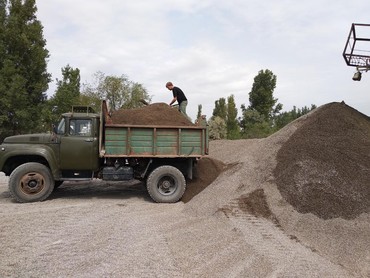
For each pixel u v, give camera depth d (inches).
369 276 173.2
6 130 864.3
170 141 342.0
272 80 1537.9
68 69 1081.4
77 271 165.2
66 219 261.6
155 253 191.6
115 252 191.8
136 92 1187.3
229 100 1581.0
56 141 336.8
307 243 219.9
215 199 299.3
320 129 351.3
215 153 502.3
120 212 292.2
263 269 173.2
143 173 350.9
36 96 924.0
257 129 1290.6
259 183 308.0
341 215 248.4
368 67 410.6
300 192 279.0
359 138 332.5
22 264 172.2
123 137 334.0
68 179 341.1
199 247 203.8
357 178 279.1
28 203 324.8
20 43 877.8
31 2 920.9
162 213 293.4
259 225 250.7
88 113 349.4
